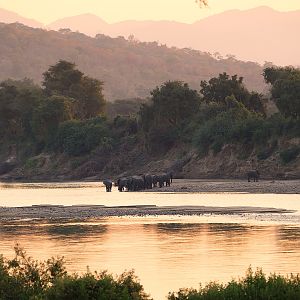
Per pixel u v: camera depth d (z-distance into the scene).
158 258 121.44
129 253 127.56
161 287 97.69
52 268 81.94
